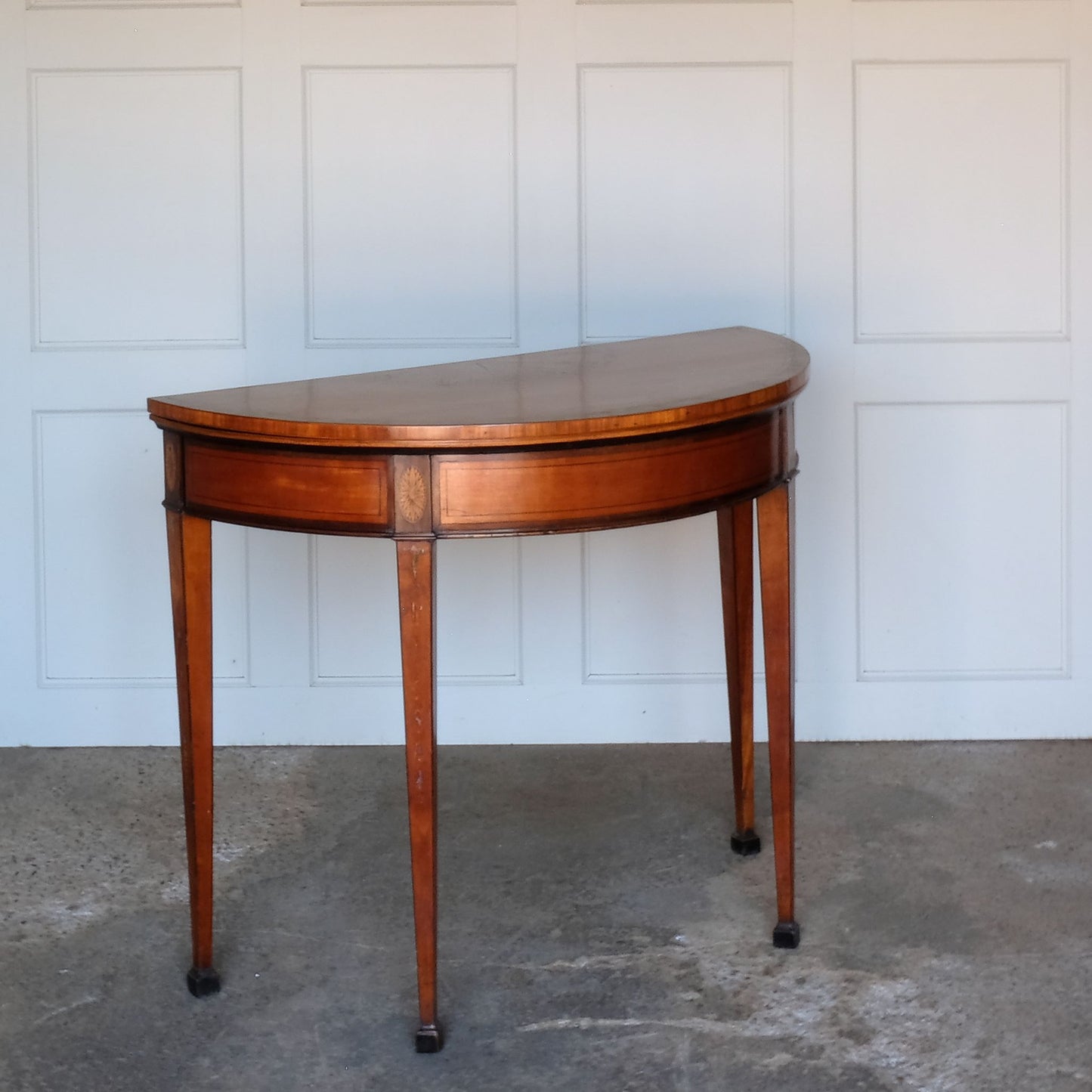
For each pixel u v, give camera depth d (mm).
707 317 3266
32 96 3219
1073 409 3270
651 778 3170
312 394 2203
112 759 3316
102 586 3361
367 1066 2064
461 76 3203
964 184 3215
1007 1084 1987
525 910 2539
